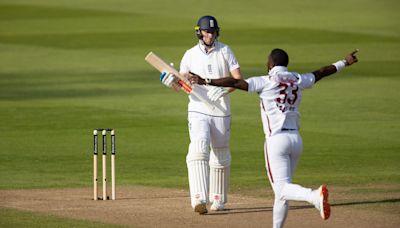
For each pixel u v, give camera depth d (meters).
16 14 140.62
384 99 75.44
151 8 145.00
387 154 54.50
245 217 36.88
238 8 143.38
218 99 38.06
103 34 119.69
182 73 39.00
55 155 54.69
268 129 32.94
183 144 58.25
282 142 32.56
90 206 39.38
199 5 147.12
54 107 72.81
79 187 44.91
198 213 37.66
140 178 47.75
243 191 43.72
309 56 101.31
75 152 55.66
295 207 38.94
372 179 46.72
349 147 56.84
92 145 57.94
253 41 113.00
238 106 73.19
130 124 65.38
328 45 109.38
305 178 47.25
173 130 63.12
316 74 33.62
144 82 85.56
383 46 108.00
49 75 90.50
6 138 60.25
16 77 89.56
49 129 63.53
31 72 92.56
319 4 148.25
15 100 76.50
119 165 51.69
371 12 139.75
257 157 54.25
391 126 64.06
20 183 46.00
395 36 116.12
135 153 55.31
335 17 134.25
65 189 44.28
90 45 111.00
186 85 37.91
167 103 74.38
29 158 53.69
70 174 48.88
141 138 60.19
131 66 95.38
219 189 38.72
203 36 38.72
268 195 42.56
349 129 63.06
